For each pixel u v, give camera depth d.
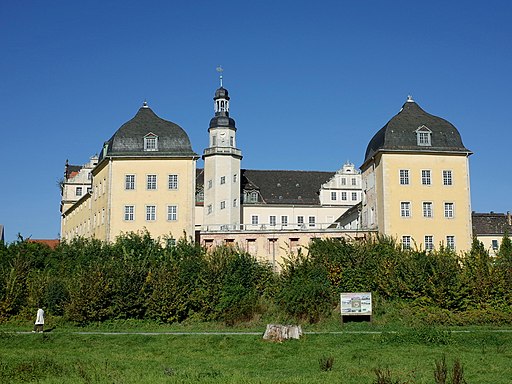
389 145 76.94
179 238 75.94
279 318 53.66
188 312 55.69
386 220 75.38
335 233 79.25
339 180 119.25
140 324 54.31
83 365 33.00
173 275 56.72
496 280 55.28
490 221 91.31
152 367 33.16
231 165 110.50
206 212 110.75
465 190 77.19
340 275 58.09
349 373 30.12
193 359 36.59
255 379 28.25
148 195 78.88
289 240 80.25
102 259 62.59
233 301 55.00
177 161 79.56
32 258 64.56
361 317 52.69
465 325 52.00
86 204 95.12
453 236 76.06
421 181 76.75
